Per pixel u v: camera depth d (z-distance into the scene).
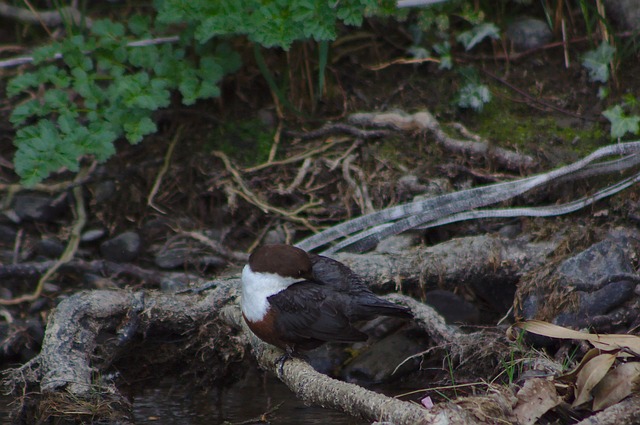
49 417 7.58
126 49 10.95
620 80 11.20
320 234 9.81
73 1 12.27
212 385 9.05
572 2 12.02
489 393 6.89
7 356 9.17
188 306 8.73
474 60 11.66
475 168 10.56
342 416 7.90
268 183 10.80
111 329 8.54
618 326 8.39
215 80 10.77
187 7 10.29
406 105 11.34
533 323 7.52
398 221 9.73
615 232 9.23
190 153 11.09
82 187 10.84
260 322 7.62
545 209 9.75
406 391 8.52
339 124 11.15
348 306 7.66
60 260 10.05
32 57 11.29
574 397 6.87
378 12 11.02
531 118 11.02
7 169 11.16
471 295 9.78
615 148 9.75
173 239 10.38
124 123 10.59
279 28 10.19
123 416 7.75
